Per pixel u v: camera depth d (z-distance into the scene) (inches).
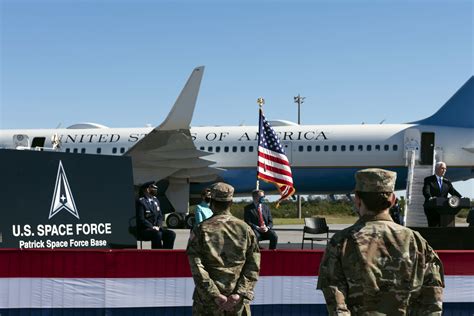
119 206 384.5
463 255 347.9
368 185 169.8
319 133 1144.2
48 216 363.9
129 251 342.3
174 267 343.6
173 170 1109.1
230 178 1169.4
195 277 237.5
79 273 339.9
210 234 241.4
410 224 1007.0
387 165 1122.7
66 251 339.9
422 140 1130.0
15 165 358.6
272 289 347.6
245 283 240.5
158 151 1089.4
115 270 341.1
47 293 339.0
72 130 1213.7
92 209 376.5
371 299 161.8
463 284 347.9
